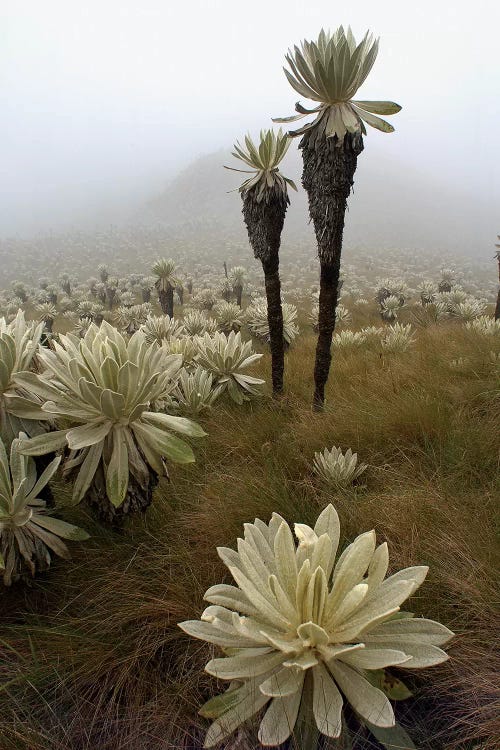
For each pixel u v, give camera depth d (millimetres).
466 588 1778
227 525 2350
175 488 2879
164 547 2285
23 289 34438
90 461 2109
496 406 3623
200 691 1630
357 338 7980
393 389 4254
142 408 2074
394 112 3014
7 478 1952
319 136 3096
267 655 1272
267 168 3734
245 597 1396
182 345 5324
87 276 63656
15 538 1977
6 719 1551
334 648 1191
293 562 1315
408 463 2967
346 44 2771
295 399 4555
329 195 3174
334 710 1142
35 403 2283
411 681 1562
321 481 2906
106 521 2299
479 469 2801
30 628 1790
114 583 2029
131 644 1773
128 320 13148
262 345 9414
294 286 37938
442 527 2211
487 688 1451
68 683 1668
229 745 1394
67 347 2227
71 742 1488
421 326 11203
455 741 1363
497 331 6762
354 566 1290
